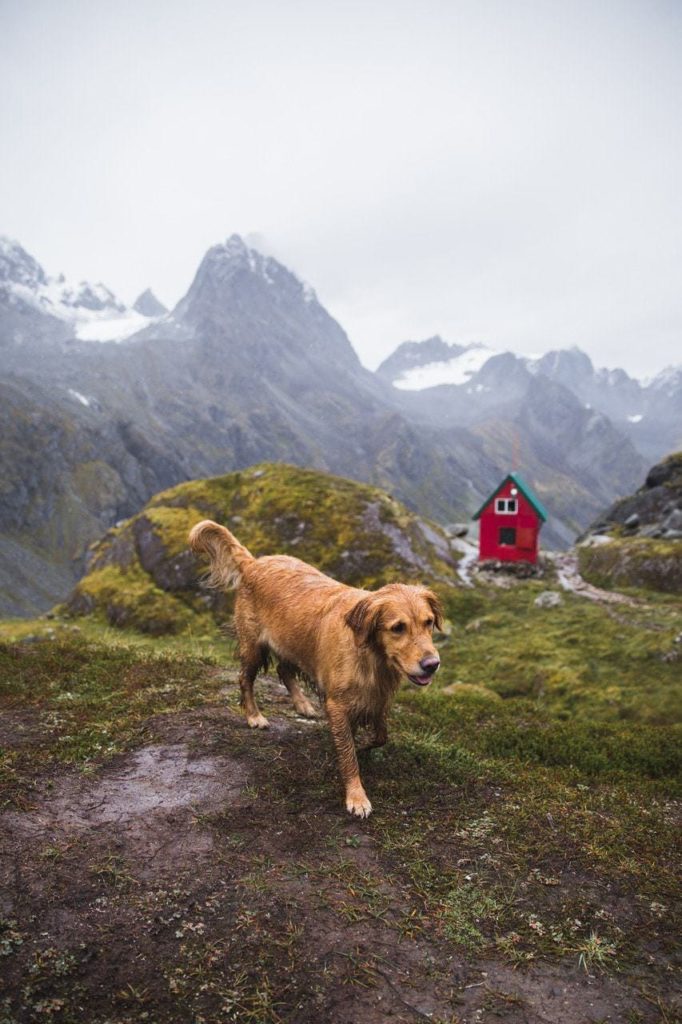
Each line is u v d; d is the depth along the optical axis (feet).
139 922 12.32
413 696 35.37
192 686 26.13
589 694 50.57
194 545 22.26
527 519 103.50
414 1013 10.66
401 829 15.97
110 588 91.50
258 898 13.11
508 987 11.29
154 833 15.20
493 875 14.33
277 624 19.72
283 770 18.49
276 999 10.79
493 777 19.74
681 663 54.03
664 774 26.22
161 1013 10.43
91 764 18.54
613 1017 10.76
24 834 14.78
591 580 99.71
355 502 97.45
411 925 12.62
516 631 72.08
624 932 12.80
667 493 135.33
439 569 93.40
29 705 23.80
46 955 11.38
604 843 16.03
